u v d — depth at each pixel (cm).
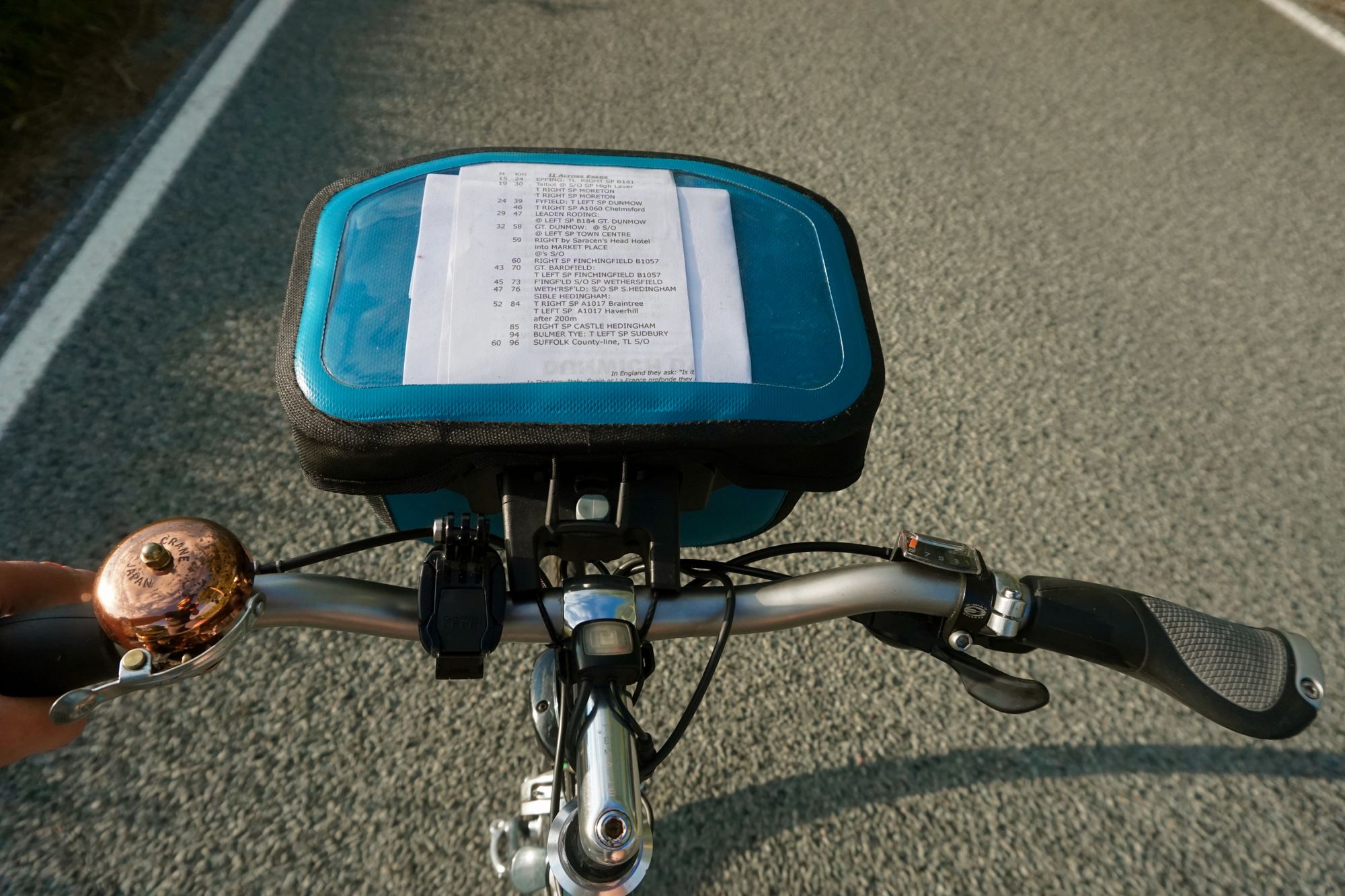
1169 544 230
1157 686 85
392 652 194
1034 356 273
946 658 92
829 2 438
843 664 203
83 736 176
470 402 79
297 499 214
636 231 89
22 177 283
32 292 249
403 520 101
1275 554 230
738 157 330
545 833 108
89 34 340
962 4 453
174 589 70
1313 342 288
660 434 80
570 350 81
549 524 80
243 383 235
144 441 221
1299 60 437
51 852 163
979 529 228
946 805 184
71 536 202
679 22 405
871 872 174
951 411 255
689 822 178
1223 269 311
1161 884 176
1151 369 273
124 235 266
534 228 88
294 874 164
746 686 197
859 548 102
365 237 87
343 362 81
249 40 351
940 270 297
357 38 363
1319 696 80
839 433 84
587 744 76
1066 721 198
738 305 87
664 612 84
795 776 185
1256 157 367
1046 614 84
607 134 331
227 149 299
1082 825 183
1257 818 186
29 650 73
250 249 267
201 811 170
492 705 188
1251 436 257
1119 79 407
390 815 172
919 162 341
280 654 191
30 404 224
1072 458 247
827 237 95
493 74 354
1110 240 318
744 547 219
